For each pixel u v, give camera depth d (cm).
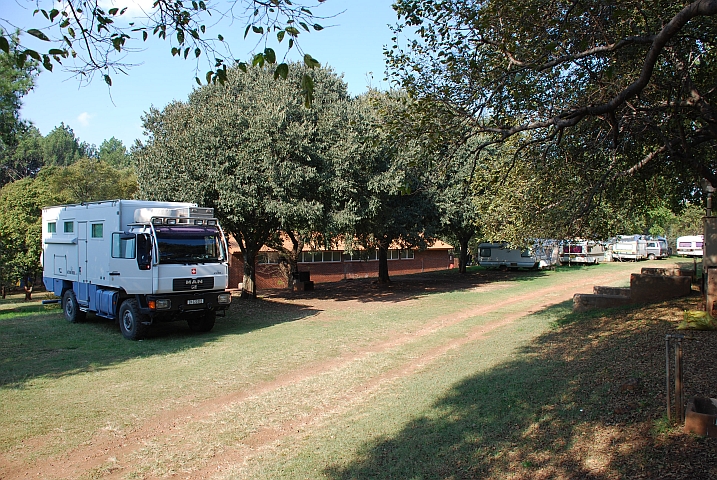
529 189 1019
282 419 684
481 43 884
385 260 2986
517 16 840
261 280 3434
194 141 1766
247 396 791
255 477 502
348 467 504
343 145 1869
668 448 438
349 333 1348
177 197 1756
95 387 830
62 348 1144
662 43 570
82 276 1469
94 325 1471
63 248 1586
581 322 1130
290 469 512
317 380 875
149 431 644
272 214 1756
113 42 580
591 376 669
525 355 888
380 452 531
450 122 849
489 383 724
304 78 528
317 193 1862
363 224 2200
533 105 940
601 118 894
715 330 800
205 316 1370
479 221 1373
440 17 866
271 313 1767
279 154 1766
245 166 1709
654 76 886
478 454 496
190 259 1284
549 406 590
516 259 3784
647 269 1614
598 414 538
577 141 970
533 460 469
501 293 2305
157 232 1241
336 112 1934
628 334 884
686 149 838
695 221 4938
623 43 682
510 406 613
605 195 987
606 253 4559
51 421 675
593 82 920
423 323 1514
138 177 1992
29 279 3100
